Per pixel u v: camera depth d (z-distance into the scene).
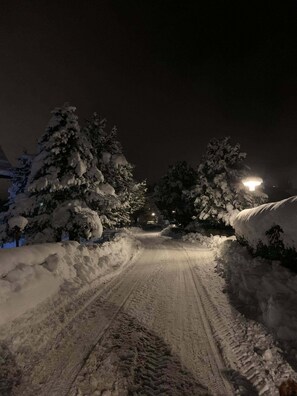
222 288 7.67
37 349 4.15
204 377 3.55
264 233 7.05
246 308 5.72
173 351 4.18
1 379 3.38
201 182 28.34
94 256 10.44
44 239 13.99
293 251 5.53
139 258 14.53
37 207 14.59
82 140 14.84
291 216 5.25
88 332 4.77
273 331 4.39
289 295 4.78
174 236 34.28
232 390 3.30
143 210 67.94
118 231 26.70
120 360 3.91
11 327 4.55
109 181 24.27
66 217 13.89
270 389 3.25
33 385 3.33
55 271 7.12
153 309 6.02
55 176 14.05
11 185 28.20
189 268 11.20
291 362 3.64
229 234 29.23
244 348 4.21
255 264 7.12
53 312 5.54
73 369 3.67
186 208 39.00
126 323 5.20
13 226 11.75
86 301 6.45
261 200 27.55
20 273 5.64
